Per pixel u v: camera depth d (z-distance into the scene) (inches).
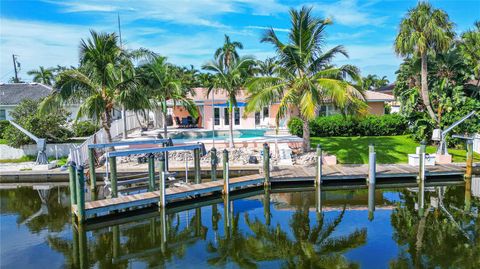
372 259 346.3
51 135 855.1
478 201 541.3
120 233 428.1
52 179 695.7
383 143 882.1
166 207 516.4
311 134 1017.5
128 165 738.8
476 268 322.7
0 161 824.3
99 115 703.7
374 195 581.9
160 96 945.5
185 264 344.8
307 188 624.7
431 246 374.6
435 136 737.0
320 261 344.5
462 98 828.0
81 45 700.0
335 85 653.9
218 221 469.7
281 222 462.6
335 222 457.7
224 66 841.5
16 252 372.2
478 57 974.4
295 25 719.7
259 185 619.2
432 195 578.6
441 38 784.9
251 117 1237.1
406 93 956.6
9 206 536.7
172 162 766.5
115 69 715.4
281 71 725.9
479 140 794.8
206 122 1233.4
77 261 351.3
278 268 332.2
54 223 461.7
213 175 605.0
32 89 1488.7
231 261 350.0
